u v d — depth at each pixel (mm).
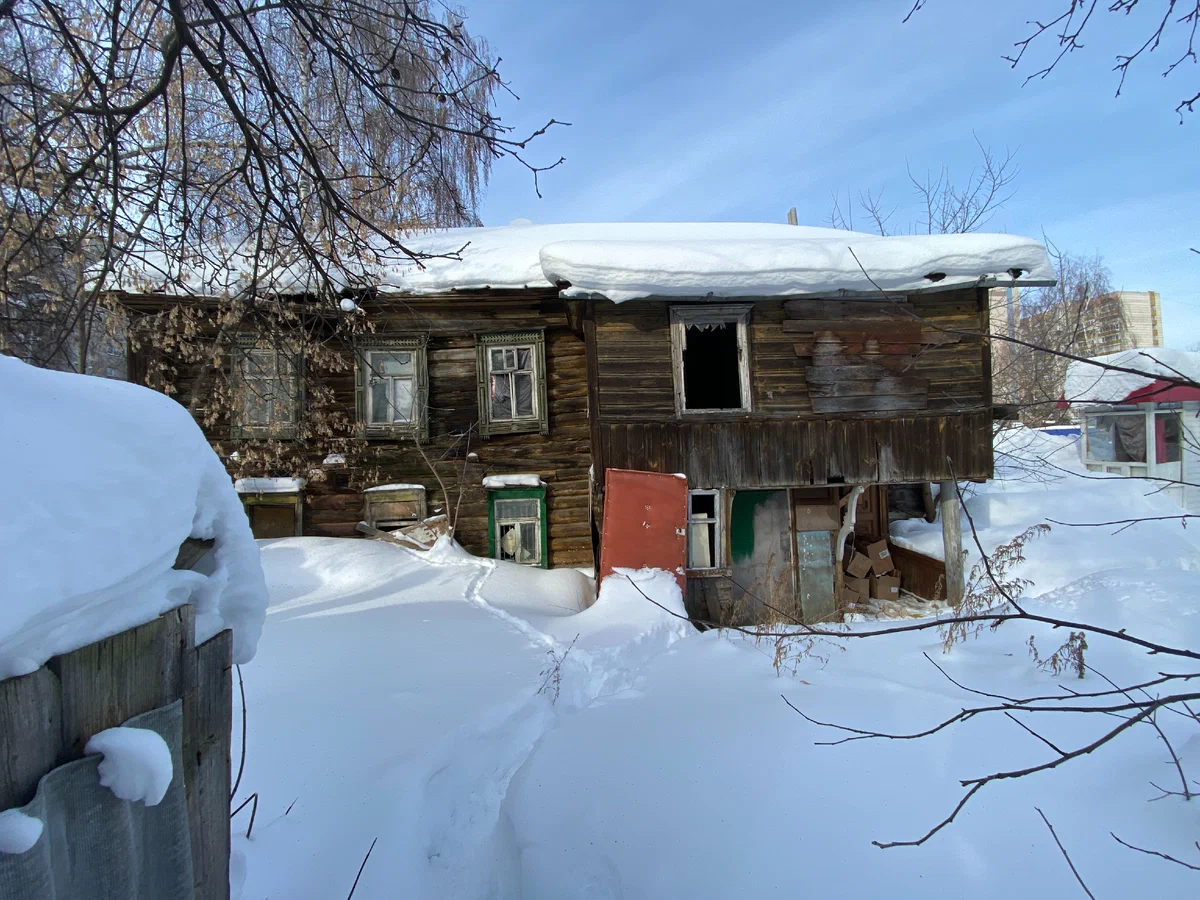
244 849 3014
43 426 1196
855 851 3398
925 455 9359
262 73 3521
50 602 1091
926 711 4645
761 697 5086
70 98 4418
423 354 11391
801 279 8633
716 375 13227
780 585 10156
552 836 3605
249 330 9375
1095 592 7086
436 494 11547
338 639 6324
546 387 11578
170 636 1552
